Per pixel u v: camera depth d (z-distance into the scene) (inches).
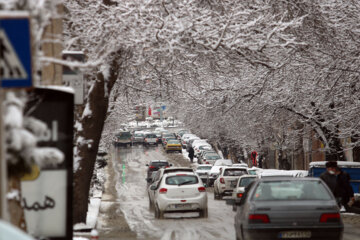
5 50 569.6
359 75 2536.9
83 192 1861.5
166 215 2268.7
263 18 1907.0
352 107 2704.2
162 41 1807.3
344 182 1644.9
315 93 2746.1
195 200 2229.3
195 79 2293.3
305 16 1939.0
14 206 749.3
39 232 860.6
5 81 568.4
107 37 1792.6
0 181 556.4
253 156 5762.8
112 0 1792.6
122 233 1739.7
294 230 1127.0
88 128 1857.8
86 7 1822.1
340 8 2274.9
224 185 3452.3
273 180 1211.2
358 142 2903.5
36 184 861.8
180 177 2278.5
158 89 2421.3
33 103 844.6
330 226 1129.4
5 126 599.2
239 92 2849.4
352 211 2324.1
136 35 1738.4
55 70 1074.1
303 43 1924.2
